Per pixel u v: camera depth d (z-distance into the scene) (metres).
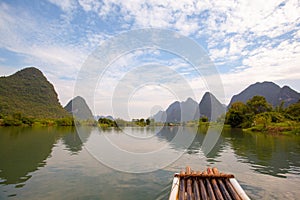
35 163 8.62
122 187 5.81
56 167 7.94
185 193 4.15
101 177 6.65
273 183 6.36
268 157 10.30
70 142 15.37
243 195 3.99
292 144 15.10
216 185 4.40
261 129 27.05
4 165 8.36
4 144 14.33
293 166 8.47
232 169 7.97
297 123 26.41
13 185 6.02
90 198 5.12
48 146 13.34
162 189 5.66
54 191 5.56
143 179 6.43
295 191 5.74
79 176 6.78
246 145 14.55
